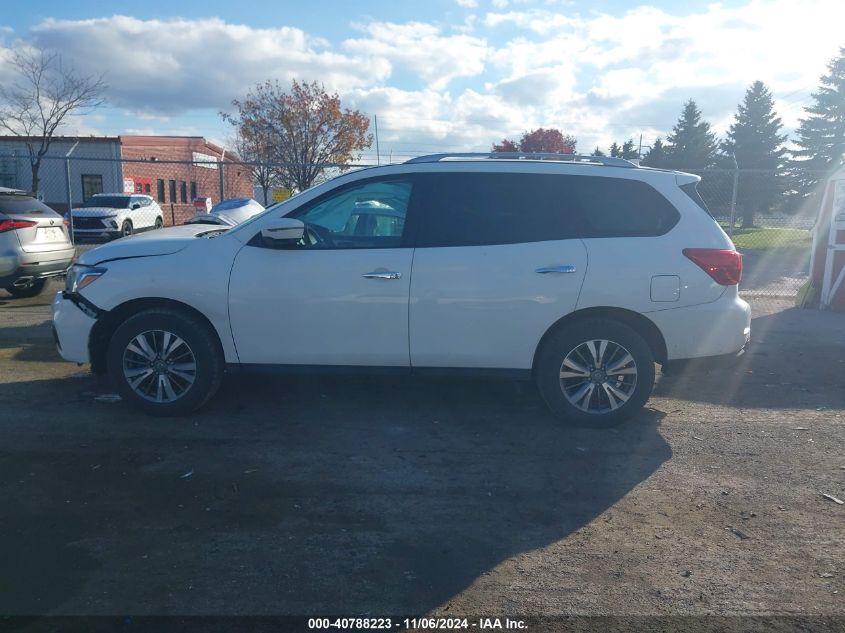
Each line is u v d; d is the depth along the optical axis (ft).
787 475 15.53
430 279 17.24
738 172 40.11
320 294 17.38
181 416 18.30
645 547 12.48
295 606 10.62
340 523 13.12
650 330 17.75
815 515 13.74
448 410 19.35
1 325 28.84
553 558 12.08
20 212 32.86
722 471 15.70
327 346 17.63
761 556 12.25
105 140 96.68
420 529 12.96
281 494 14.21
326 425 18.06
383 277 17.21
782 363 25.21
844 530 13.17
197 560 11.78
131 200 80.94
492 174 17.85
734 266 17.62
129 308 18.15
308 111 84.64
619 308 17.43
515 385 21.56
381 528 12.97
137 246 18.16
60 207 92.89
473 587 11.19
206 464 15.52
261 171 73.15
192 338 17.69
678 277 17.33
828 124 165.17
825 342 28.45
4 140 96.12
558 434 17.71
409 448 16.69
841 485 15.06
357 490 14.47
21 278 32.22
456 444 16.98
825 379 23.21
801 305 36.42
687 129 190.19
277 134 84.58
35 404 19.03
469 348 17.49
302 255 17.47
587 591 11.14
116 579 11.19
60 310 18.22
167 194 103.14
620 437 17.58
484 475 15.29
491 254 17.30
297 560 11.85
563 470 15.61
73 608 10.43
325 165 40.52
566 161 18.45
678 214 17.78
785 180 132.26
